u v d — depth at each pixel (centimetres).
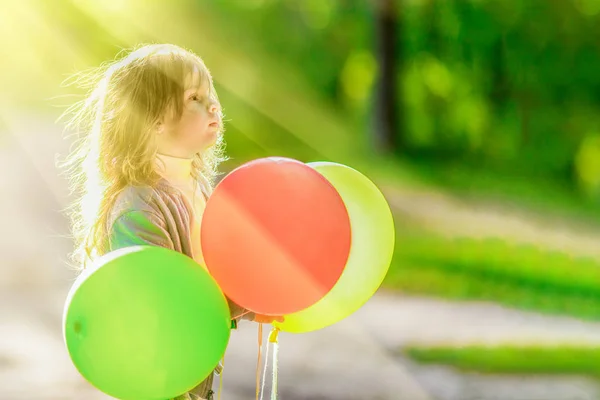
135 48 402
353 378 808
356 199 369
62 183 1836
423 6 2988
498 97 3159
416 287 1320
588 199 2497
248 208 315
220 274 319
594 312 1177
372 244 368
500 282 1388
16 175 1869
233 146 2583
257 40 3578
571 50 3164
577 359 890
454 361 877
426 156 2770
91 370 296
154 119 333
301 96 3378
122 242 324
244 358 871
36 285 1234
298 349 919
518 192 2383
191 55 346
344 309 365
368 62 3394
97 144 343
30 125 2448
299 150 2655
